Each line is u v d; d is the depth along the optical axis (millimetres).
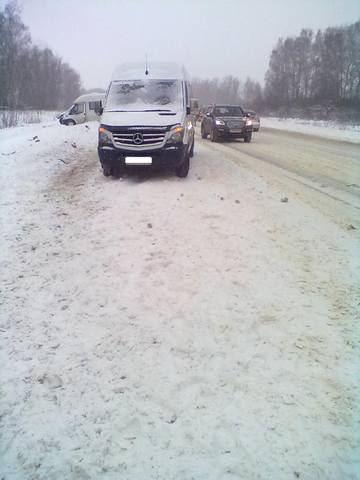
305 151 15625
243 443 2631
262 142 19266
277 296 4352
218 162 12242
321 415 2832
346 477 2391
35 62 66375
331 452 2549
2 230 6578
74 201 8117
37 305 4359
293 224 6547
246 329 3814
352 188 9102
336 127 29500
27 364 3471
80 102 26016
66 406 3012
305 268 4996
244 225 6422
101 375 3316
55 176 10219
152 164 8953
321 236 6062
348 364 3332
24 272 5125
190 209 7176
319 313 4043
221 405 2951
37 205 7859
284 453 2549
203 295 4391
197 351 3545
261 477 2402
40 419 2900
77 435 2758
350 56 52906
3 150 13047
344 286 4570
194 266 5039
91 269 5109
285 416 2828
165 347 3613
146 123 8859
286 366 3320
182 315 4059
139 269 5023
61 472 2492
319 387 3090
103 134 9023
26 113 38312
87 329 3918
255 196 8172
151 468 2488
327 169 11461
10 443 2711
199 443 2648
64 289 4672
